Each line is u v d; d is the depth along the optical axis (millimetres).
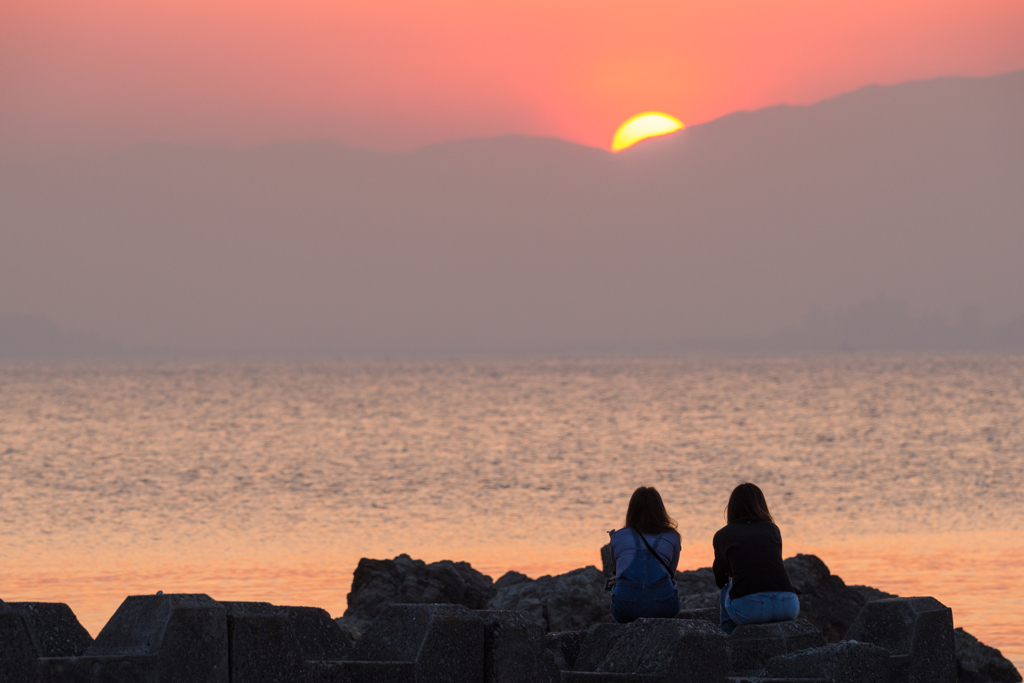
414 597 67188
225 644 26484
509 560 104312
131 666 25281
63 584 88438
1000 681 52125
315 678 27469
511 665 29297
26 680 24250
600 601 59281
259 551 111688
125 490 180500
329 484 189125
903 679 35000
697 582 65625
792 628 36156
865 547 109062
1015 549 106188
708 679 29938
